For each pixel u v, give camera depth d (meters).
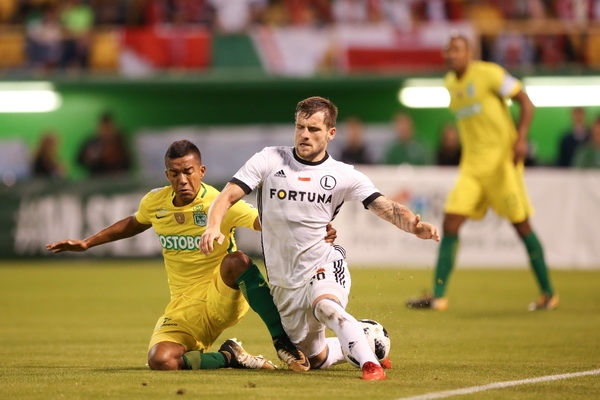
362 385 19.44
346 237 66.31
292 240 21.28
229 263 22.08
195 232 22.98
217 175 91.06
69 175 90.88
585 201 67.44
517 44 82.12
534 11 85.31
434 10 85.31
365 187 21.42
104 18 86.75
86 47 84.69
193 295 23.06
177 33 84.25
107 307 41.91
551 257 67.56
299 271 21.34
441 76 82.69
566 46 82.62
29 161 90.50
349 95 89.00
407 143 81.75
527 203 40.22
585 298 45.50
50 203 72.31
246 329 33.72
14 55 84.94
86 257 72.69
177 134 90.88
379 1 85.62
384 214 21.11
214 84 84.75
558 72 82.38
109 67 84.56
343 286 21.16
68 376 21.20
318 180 21.31
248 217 23.00
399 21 85.56
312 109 21.27
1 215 72.81
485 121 39.72
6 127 90.25
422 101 88.19
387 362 22.53
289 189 21.27
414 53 82.75
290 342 22.16
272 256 21.64
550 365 23.78
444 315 37.56
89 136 90.12
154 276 59.78
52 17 87.25
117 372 21.84
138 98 90.38
